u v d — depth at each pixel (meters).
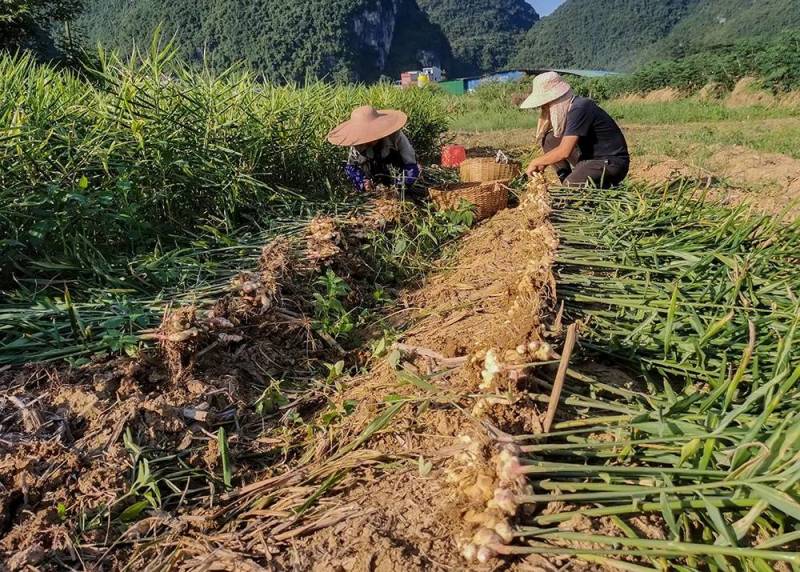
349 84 9.80
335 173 6.55
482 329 3.18
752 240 3.54
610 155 5.55
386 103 9.45
